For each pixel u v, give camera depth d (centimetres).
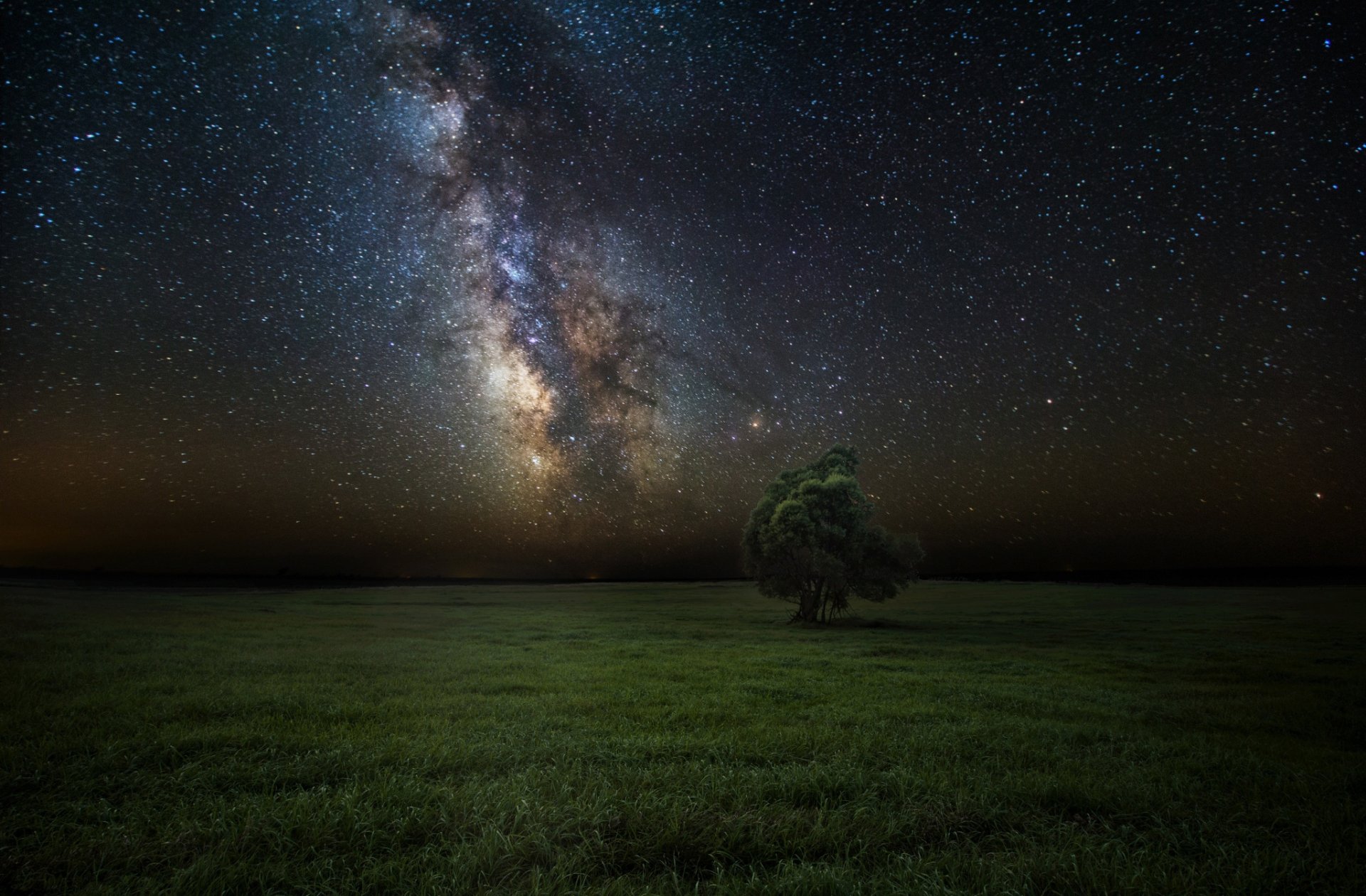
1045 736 1069
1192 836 647
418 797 693
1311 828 667
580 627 3603
